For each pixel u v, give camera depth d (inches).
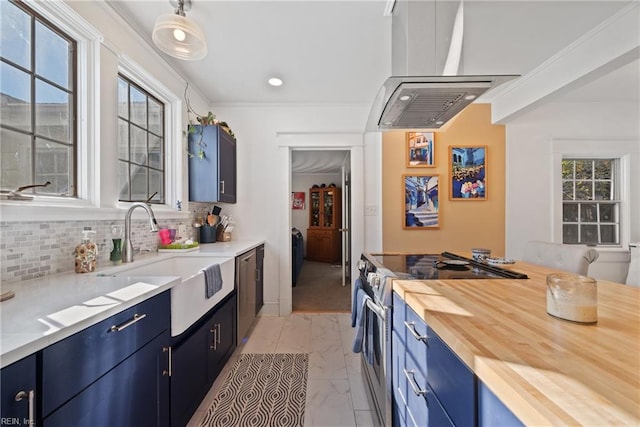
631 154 127.8
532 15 70.6
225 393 72.6
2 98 49.6
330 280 192.4
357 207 131.1
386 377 53.2
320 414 65.2
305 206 285.7
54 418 29.3
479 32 76.9
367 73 102.4
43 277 52.9
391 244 127.0
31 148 54.4
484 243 125.9
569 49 84.4
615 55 71.6
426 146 126.9
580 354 22.9
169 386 51.3
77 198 62.2
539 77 97.7
